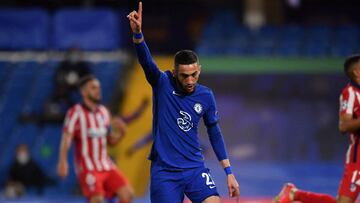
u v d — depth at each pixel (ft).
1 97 187.11
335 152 180.55
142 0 232.53
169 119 65.92
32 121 175.94
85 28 203.82
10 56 207.62
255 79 201.67
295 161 176.45
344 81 198.80
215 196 65.92
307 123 189.67
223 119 191.42
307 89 199.62
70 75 172.24
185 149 66.03
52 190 153.38
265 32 217.15
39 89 188.75
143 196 151.84
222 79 201.57
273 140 184.85
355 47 210.59
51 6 239.50
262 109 195.11
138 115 115.24
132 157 161.07
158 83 66.28
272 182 157.38
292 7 242.78
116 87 188.55
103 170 96.17
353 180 78.18
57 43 203.31
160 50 233.14
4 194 153.48
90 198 95.61
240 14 244.63
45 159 161.58
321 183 156.76
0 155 164.86
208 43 212.23
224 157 67.67
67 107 172.76
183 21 235.40
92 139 96.48
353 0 242.37
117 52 207.41
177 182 65.72
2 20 204.95
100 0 230.68
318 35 216.95
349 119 77.25
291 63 202.28
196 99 66.23
